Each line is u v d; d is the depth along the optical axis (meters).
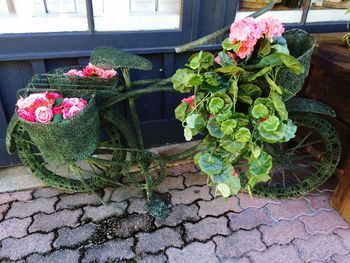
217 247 1.45
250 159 1.20
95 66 1.21
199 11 1.65
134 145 1.54
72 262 1.37
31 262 1.36
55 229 1.50
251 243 1.47
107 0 1.63
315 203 1.69
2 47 1.49
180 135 2.02
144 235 1.49
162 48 1.69
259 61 1.10
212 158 1.19
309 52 1.19
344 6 1.94
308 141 1.86
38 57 1.54
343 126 1.65
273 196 1.69
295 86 1.22
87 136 1.25
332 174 1.78
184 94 1.88
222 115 1.11
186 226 1.54
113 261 1.38
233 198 1.70
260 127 1.12
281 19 1.88
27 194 1.68
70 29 1.57
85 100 1.29
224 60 1.11
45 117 1.12
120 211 1.60
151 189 1.59
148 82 1.46
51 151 1.22
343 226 1.56
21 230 1.49
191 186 1.76
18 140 1.49
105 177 1.66
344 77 1.48
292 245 1.47
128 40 1.64
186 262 1.38
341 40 1.73
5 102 1.65
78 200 1.66
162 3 1.70
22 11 1.62
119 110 1.83
